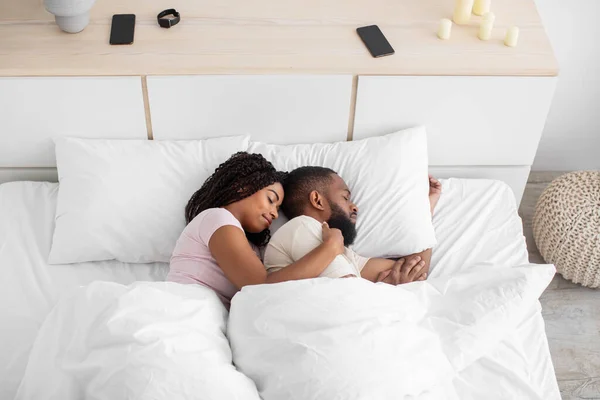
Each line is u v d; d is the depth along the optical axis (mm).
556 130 2562
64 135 2018
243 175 1763
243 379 1431
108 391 1392
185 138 2055
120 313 1455
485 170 2203
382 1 2152
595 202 2145
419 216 1864
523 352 1623
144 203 1860
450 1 2164
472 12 2117
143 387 1361
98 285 1518
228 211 1707
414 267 1798
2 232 1867
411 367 1441
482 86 1981
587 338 2152
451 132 2090
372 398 1369
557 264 2230
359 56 1970
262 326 1471
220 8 2100
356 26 2064
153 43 1973
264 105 1992
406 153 1947
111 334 1430
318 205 1780
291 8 2113
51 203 1952
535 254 2377
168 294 1530
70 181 1885
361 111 2025
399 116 2043
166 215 1861
